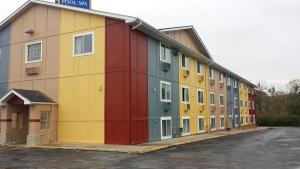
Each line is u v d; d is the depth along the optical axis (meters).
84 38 21.09
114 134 19.56
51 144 19.56
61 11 22.12
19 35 23.81
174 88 25.75
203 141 22.81
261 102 77.12
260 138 26.09
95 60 20.58
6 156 15.48
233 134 31.67
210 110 34.19
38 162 13.58
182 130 26.58
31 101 19.55
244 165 12.41
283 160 13.61
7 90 23.88
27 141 19.64
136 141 19.70
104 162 13.32
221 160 13.66
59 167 12.38
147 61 21.78
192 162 13.17
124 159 14.04
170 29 27.73
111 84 19.95
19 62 23.55
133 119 19.56
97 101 20.27
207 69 34.25
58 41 22.03
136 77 20.22
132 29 20.11
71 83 21.20
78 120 20.72
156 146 18.31
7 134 20.55
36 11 23.19
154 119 22.22
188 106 28.00
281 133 34.62
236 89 46.44
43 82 22.25
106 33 20.41
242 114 49.25
